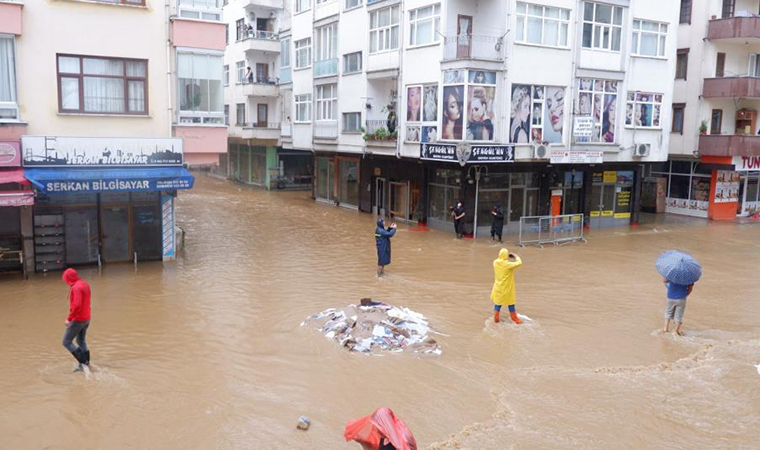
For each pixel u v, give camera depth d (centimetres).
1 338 1194
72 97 1708
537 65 2356
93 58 1722
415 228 2638
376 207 3069
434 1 2333
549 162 2445
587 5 2447
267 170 4147
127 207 1827
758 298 1598
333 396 951
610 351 1184
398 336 1196
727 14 2952
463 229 2436
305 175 4269
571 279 1772
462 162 2169
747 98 2945
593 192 2759
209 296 1508
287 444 803
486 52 2262
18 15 1602
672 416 914
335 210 3197
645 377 1057
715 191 3058
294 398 941
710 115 2988
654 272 1883
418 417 888
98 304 1430
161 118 1822
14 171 1582
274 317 1340
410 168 2778
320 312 1357
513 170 2486
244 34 4050
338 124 3098
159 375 1020
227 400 929
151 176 1706
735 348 1215
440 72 2330
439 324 1320
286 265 1872
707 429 877
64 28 1670
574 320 1377
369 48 2791
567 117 2464
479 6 2353
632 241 2425
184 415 878
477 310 1436
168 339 1198
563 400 958
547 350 1180
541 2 2323
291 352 1132
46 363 1068
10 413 873
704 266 1973
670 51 2694
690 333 1311
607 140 2591
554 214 2650
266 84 3931
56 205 1727
